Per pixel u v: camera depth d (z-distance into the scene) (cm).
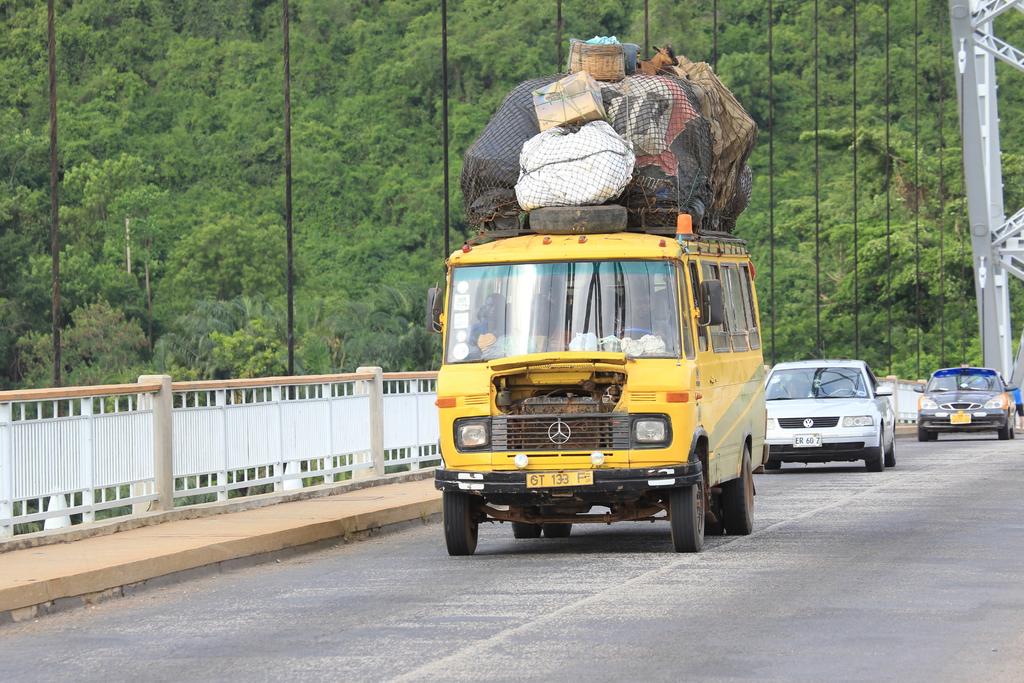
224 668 1694
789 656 1673
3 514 2603
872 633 1827
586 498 2703
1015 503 3716
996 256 11412
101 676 1677
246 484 3469
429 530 3450
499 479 2698
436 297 2805
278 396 3650
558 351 2734
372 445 4178
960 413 7775
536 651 1738
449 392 2744
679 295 2747
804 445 5050
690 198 2967
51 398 2733
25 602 2205
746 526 3106
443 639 1841
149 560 2523
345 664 1686
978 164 11206
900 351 18662
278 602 2272
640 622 1941
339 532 3200
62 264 18812
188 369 15775
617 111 2966
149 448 3092
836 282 19512
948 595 2144
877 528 3147
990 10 11150
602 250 2772
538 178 2877
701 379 2792
